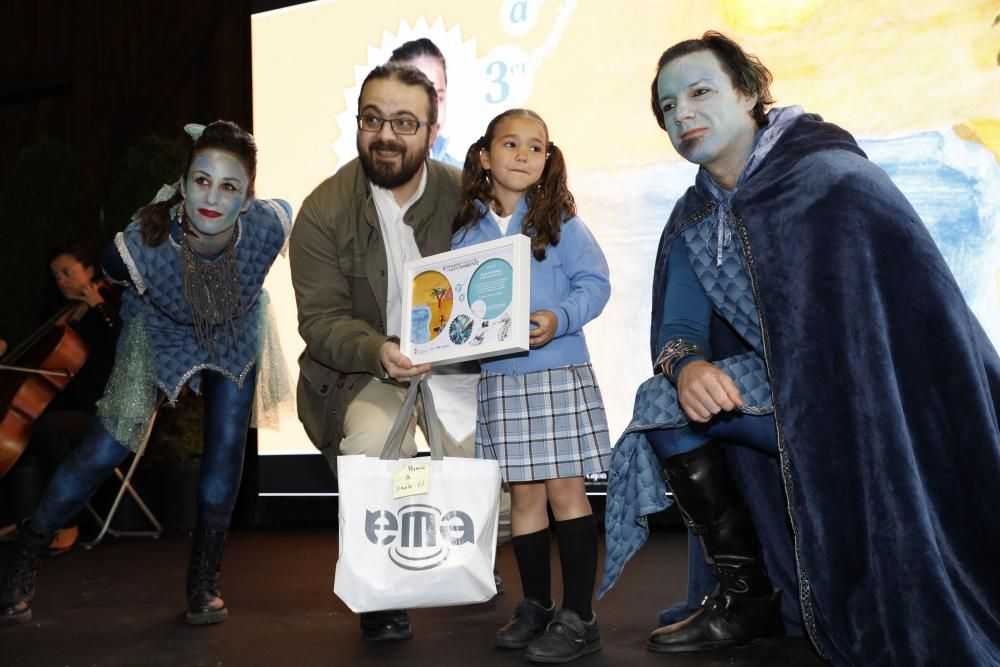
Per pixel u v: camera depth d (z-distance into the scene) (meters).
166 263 2.29
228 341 2.39
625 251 4.10
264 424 2.60
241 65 5.21
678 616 2.06
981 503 1.57
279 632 2.16
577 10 4.21
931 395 1.61
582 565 1.89
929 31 3.58
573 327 1.91
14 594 2.34
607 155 4.14
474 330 1.83
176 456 4.46
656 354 2.02
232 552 3.68
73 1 5.65
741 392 1.81
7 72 5.73
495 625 2.20
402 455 2.09
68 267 3.93
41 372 3.55
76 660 1.91
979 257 3.47
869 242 1.65
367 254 2.17
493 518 1.80
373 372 1.96
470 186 2.09
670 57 1.88
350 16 4.66
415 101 2.13
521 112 2.05
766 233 1.74
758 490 2.00
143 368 2.39
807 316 1.67
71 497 2.39
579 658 1.82
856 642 1.56
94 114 5.46
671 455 1.87
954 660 1.45
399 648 1.96
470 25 4.39
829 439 1.61
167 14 5.34
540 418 1.90
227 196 2.20
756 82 1.84
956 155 3.52
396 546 1.75
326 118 4.69
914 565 1.51
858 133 3.69
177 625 2.27
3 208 5.18
